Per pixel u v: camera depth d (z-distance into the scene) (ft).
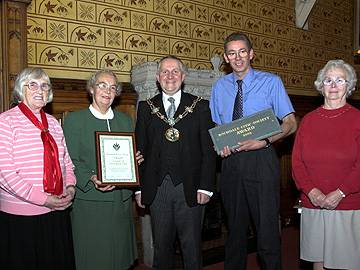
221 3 17.16
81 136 9.34
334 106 8.79
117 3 14.14
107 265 9.09
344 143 8.45
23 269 7.73
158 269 9.48
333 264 8.55
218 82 10.53
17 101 8.46
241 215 9.87
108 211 9.18
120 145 9.23
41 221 7.98
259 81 9.90
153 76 13.50
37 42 12.42
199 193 9.25
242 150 9.48
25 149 7.84
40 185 7.83
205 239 14.82
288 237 16.96
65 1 12.96
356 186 8.28
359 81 24.08
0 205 8.02
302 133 9.05
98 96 9.34
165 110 9.46
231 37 9.68
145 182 9.29
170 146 9.23
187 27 16.05
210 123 9.60
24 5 11.16
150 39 14.99
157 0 15.16
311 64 21.17
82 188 9.05
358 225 8.48
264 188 9.52
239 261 10.03
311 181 8.79
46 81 8.26
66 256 8.30
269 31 19.03
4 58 10.81
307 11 20.12
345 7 23.35
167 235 9.40
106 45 13.91
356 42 23.70
